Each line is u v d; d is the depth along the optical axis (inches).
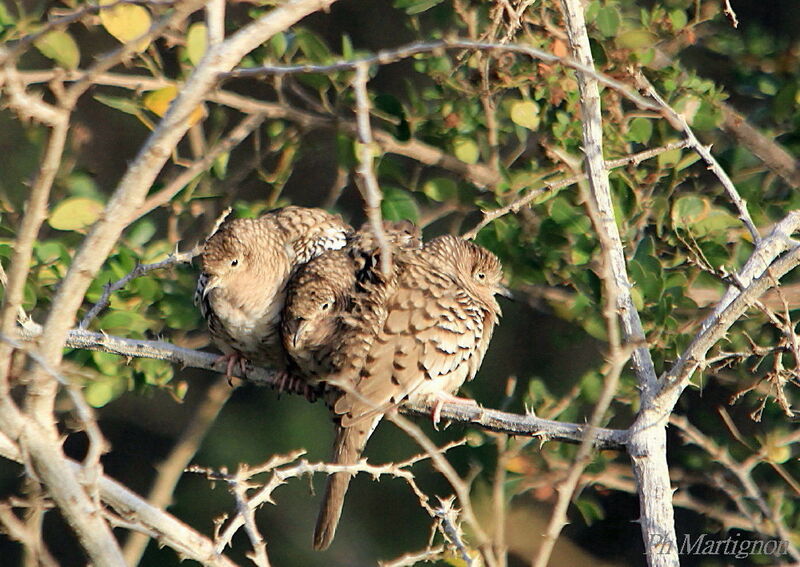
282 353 378.6
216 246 370.3
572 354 629.0
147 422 711.1
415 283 361.4
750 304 294.4
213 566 249.4
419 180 588.1
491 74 436.5
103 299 366.6
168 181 452.8
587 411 496.1
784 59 481.1
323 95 455.5
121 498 243.8
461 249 406.9
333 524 338.0
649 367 316.8
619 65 403.9
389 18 715.4
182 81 428.1
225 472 274.1
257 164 474.0
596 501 611.2
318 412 691.4
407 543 655.8
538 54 224.5
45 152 209.2
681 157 441.1
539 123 429.7
